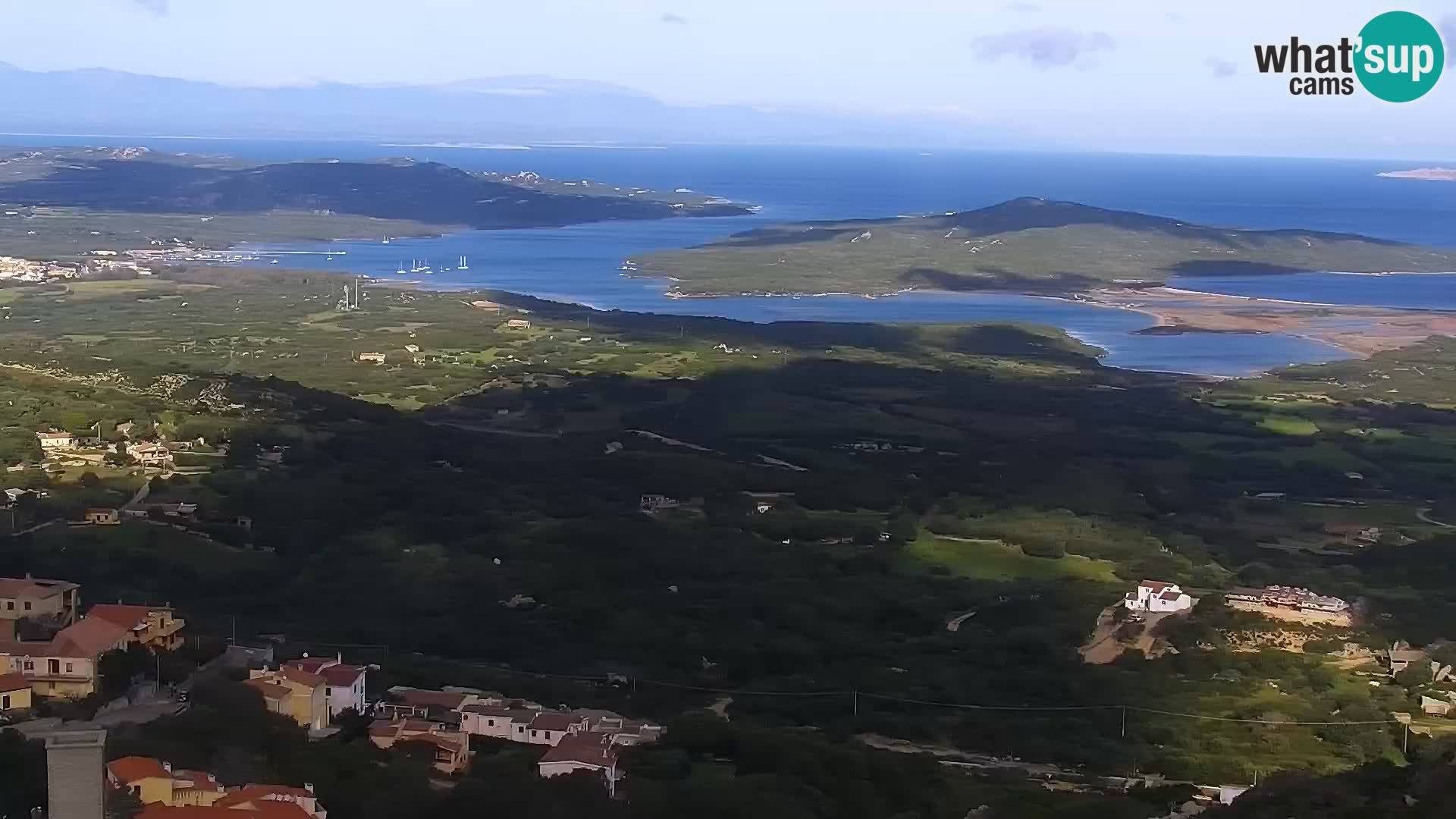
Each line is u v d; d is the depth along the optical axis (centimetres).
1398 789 13700
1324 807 13125
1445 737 16000
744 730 14562
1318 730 16250
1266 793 13525
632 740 14050
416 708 14262
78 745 9294
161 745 11550
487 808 11544
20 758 10900
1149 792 13988
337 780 11956
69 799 9262
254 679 13800
